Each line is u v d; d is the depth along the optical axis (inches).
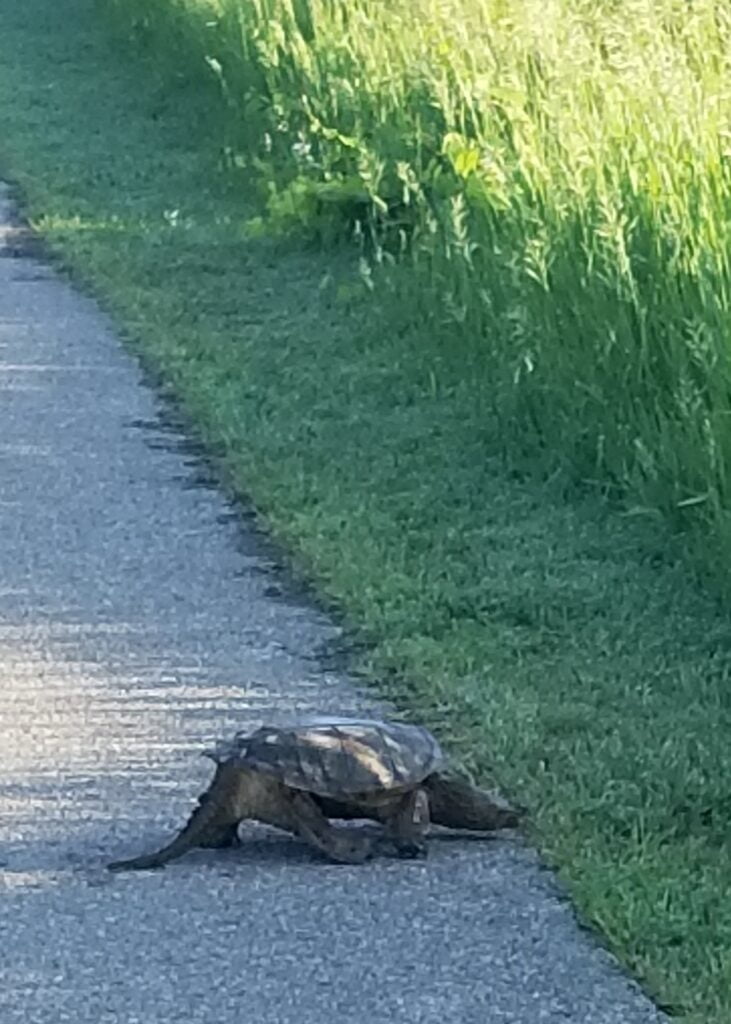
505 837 178.9
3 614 230.7
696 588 234.8
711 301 245.3
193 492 272.2
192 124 516.4
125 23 626.2
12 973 157.6
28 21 687.1
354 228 394.3
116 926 164.4
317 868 173.6
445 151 345.1
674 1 317.1
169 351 334.6
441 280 325.7
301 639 223.8
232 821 175.8
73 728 201.8
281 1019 151.2
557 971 157.8
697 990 154.2
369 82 406.3
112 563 246.4
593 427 266.7
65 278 387.2
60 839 179.5
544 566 241.3
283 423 296.5
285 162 432.8
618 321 262.8
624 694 207.2
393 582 235.6
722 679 211.2
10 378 324.5
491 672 212.5
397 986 155.6
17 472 280.2
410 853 175.0
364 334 338.3
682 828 179.5
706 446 239.6
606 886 168.4
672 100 281.7
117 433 297.0
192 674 214.5
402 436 288.7
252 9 477.1
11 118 531.8
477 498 264.7
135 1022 150.9
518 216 297.4
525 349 277.1
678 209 262.7
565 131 296.0
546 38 332.5
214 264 390.9
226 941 162.1
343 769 173.5
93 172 472.1
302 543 248.8
